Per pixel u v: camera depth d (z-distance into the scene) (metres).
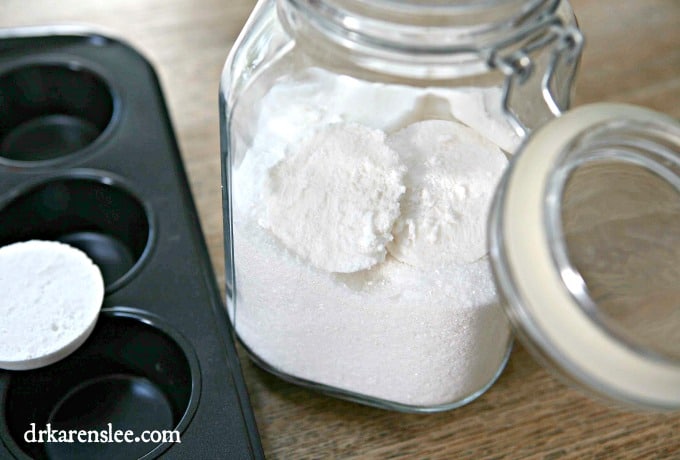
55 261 0.42
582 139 0.30
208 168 0.48
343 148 0.34
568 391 0.40
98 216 0.46
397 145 0.35
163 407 0.40
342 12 0.30
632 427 0.39
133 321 0.40
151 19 0.56
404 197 0.34
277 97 0.35
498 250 0.30
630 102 0.52
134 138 0.47
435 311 0.34
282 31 0.34
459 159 0.35
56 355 0.39
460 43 0.30
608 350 0.28
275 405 0.40
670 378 0.28
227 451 0.36
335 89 0.34
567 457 0.38
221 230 0.46
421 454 0.38
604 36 0.56
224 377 0.39
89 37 0.51
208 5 0.57
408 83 0.33
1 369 0.38
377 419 0.39
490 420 0.39
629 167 0.32
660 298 0.30
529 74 0.31
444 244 0.34
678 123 0.31
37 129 0.51
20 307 0.40
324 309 0.35
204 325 0.40
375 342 0.36
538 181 0.29
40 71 0.50
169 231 0.43
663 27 0.57
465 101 0.34
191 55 0.54
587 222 0.31
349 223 0.34
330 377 0.38
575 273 0.29
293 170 0.34
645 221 0.32
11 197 0.44
